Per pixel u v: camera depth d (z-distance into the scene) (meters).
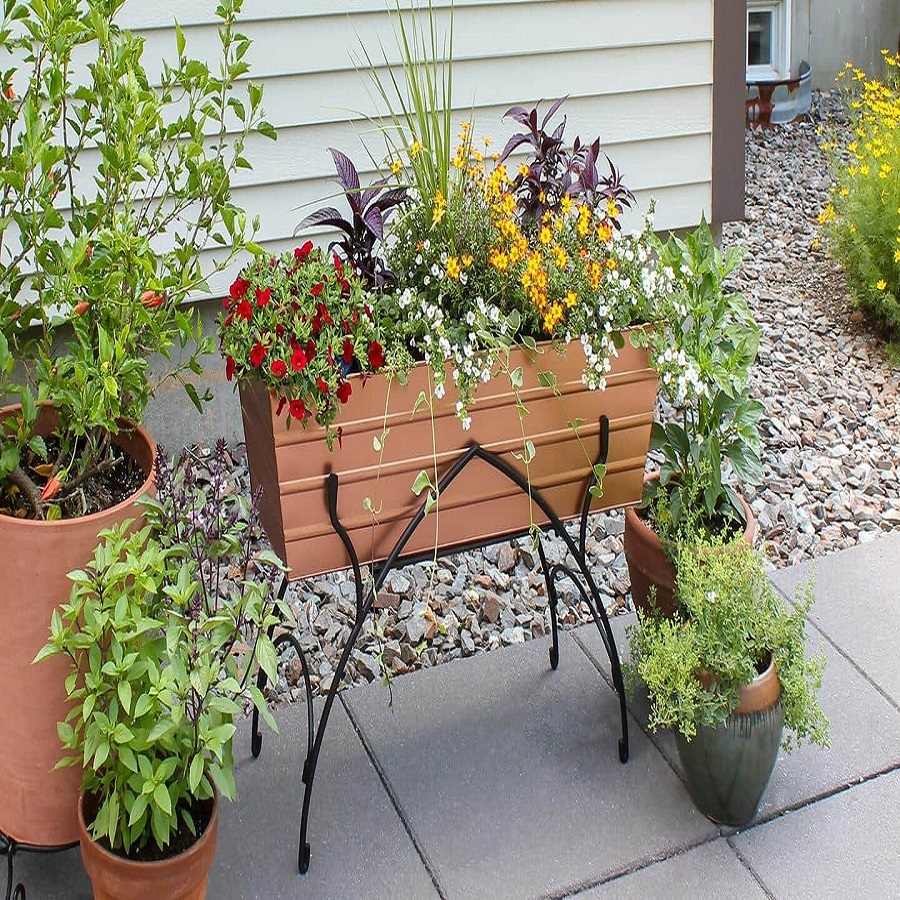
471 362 2.03
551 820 2.22
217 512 1.96
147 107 1.86
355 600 2.87
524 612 2.83
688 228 3.98
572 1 3.52
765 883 2.09
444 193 2.37
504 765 2.35
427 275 2.25
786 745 2.21
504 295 2.18
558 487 2.29
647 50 3.68
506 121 3.56
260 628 1.88
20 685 1.87
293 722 2.46
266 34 3.19
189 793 1.91
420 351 2.11
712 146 3.88
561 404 2.19
